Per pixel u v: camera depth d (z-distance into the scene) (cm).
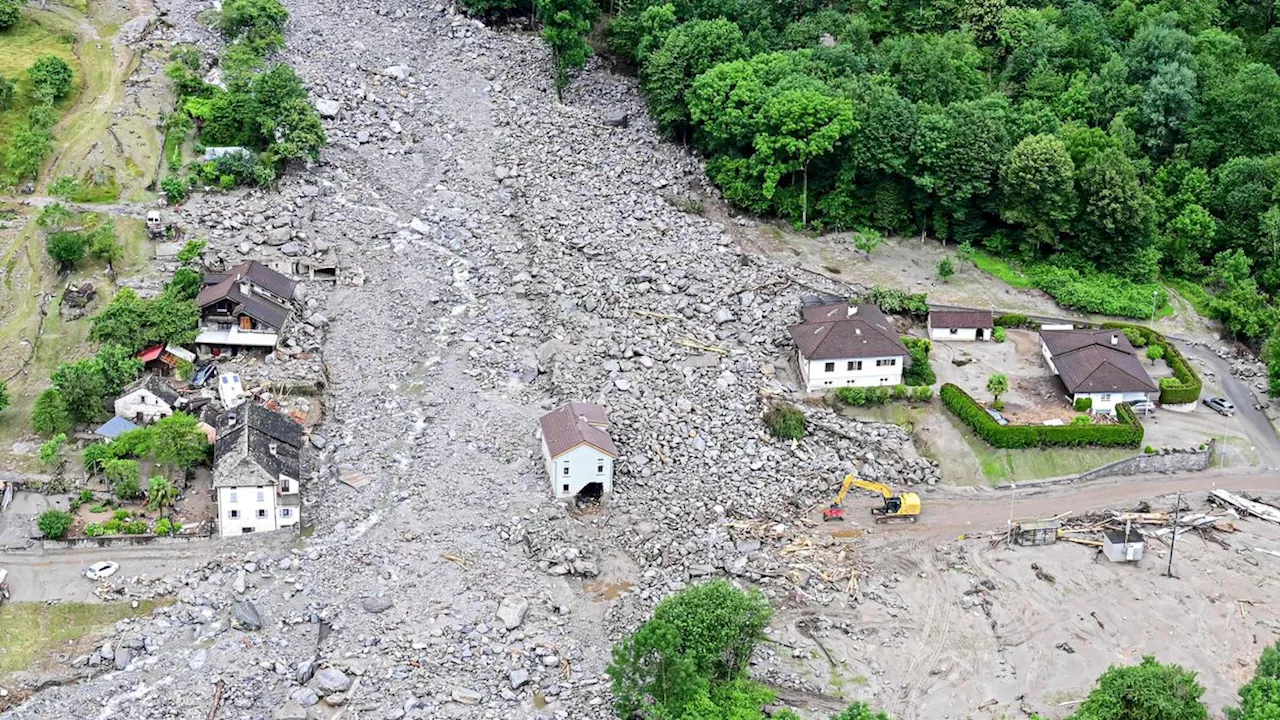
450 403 14350
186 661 11331
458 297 15738
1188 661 12062
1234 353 16700
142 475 13225
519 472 13550
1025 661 12044
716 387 14825
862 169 17612
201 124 17450
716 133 17625
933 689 11694
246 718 10819
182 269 15138
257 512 12650
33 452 13400
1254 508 14112
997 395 15062
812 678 11700
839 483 14112
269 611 11869
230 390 14012
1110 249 17425
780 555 13100
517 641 11675
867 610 12575
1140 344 16525
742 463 14075
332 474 13462
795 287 16400
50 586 12038
